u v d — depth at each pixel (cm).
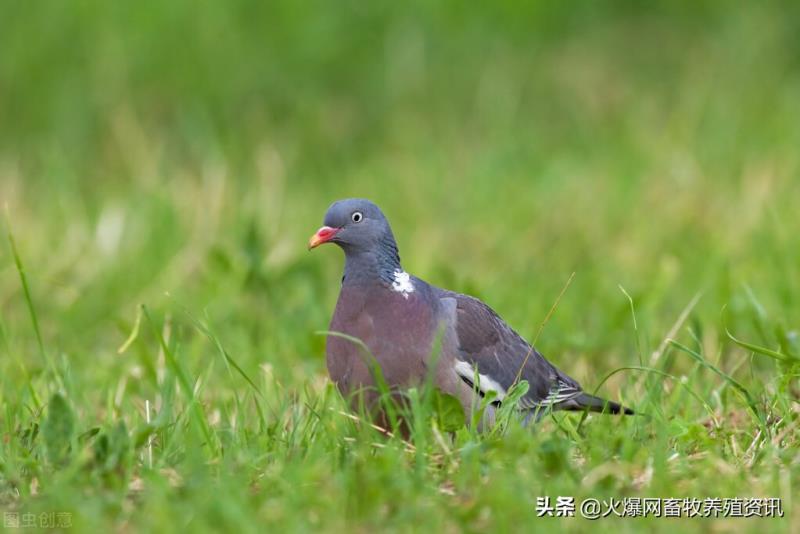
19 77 1873
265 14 1984
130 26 1923
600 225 1518
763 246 1349
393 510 718
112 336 1265
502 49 2030
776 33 2059
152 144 1833
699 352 1033
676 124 1820
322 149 1870
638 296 1203
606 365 1138
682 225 1480
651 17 2123
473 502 719
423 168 1744
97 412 1029
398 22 2020
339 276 1406
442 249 1487
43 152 1792
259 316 1241
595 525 708
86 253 1445
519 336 965
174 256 1419
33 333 1261
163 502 701
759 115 1844
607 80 1991
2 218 1576
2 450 832
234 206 1583
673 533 695
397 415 871
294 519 691
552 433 824
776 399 897
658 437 827
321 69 1962
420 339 888
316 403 918
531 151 1795
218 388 1035
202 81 1903
